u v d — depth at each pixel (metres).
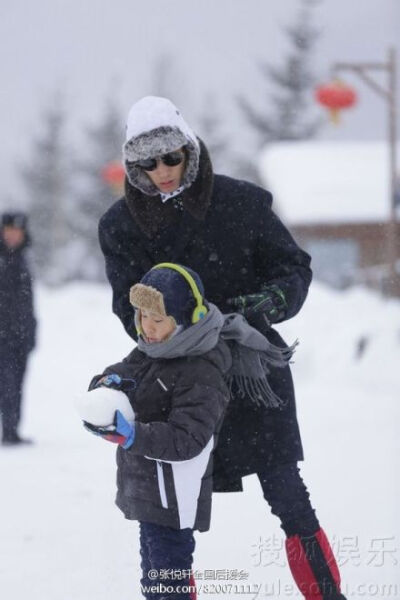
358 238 96.56
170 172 10.77
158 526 10.27
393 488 18.22
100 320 56.25
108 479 20.36
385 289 59.34
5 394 25.28
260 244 11.28
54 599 12.61
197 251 11.13
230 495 18.25
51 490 19.25
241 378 10.95
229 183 11.23
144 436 9.69
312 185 101.44
